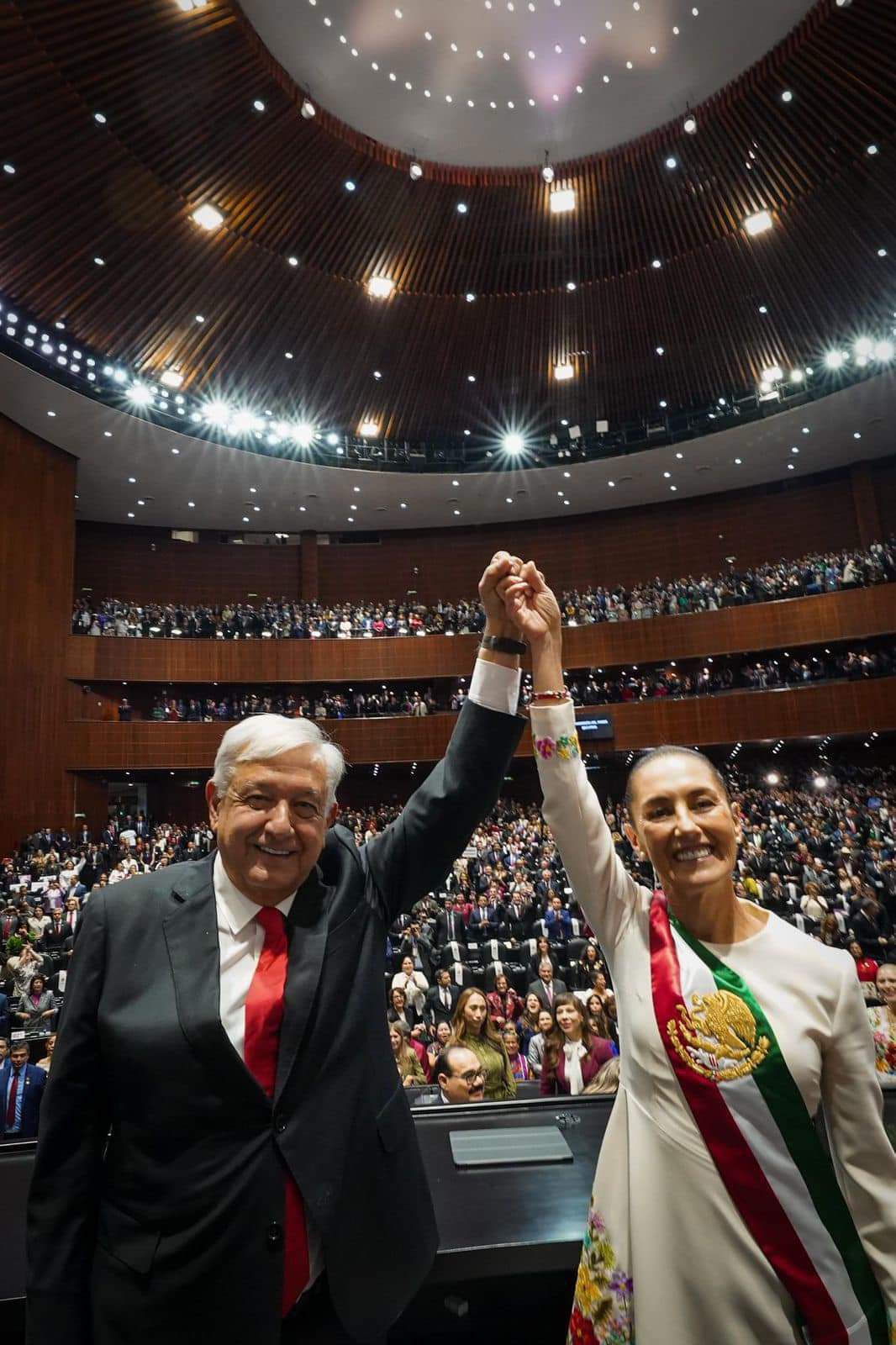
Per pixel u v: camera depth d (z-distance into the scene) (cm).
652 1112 129
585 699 1988
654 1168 125
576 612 2047
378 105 1356
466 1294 153
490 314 1723
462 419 1948
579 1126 179
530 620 148
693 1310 117
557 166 1479
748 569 2141
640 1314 119
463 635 2066
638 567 2247
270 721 131
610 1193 130
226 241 1453
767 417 1800
